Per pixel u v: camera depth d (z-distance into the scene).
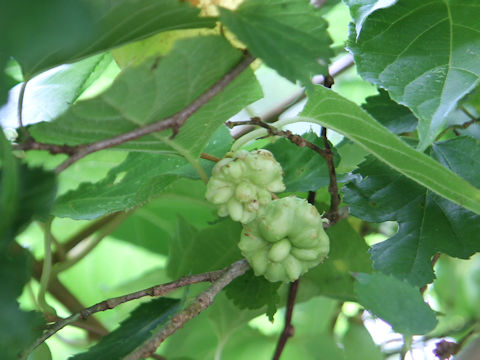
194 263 0.29
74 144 0.19
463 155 0.25
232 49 0.18
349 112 0.21
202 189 0.31
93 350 0.23
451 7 0.22
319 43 0.18
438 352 0.29
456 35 0.21
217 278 0.22
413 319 0.28
